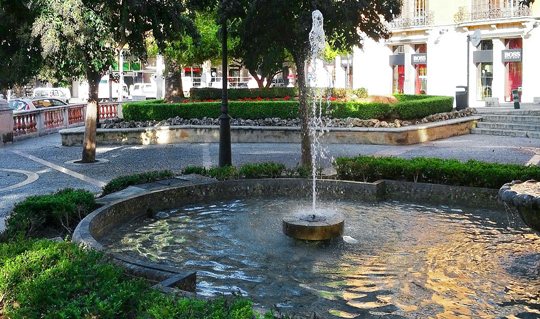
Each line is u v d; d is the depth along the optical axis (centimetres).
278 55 1316
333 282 578
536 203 570
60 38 1341
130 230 798
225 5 1168
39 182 1238
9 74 1439
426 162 1024
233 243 728
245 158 1608
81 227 679
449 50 3731
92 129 1564
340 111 2147
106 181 1247
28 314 379
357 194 987
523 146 1859
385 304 518
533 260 632
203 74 4812
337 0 1157
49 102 3064
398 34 3978
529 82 3381
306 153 1278
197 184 971
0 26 1389
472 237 732
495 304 512
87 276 431
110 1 1320
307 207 923
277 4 1115
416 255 657
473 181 945
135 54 1482
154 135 2053
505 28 3456
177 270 517
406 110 2133
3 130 2064
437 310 502
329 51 2961
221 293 553
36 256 466
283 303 525
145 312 369
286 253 679
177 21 1417
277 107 2191
